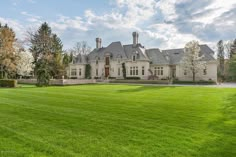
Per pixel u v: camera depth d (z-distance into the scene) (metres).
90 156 4.30
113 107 10.26
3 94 16.69
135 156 4.31
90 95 16.06
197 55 40.56
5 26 50.94
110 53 52.22
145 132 5.98
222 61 69.69
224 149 4.68
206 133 5.87
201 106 10.62
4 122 7.11
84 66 57.00
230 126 6.62
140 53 47.69
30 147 4.79
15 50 42.00
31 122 7.12
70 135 5.68
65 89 22.97
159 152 4.51
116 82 45.34
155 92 18.97
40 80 32.66
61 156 4.30
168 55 47.34
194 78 41.25
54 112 8.91
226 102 12.06
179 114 8.52
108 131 6.08
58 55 51.53
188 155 4.36
